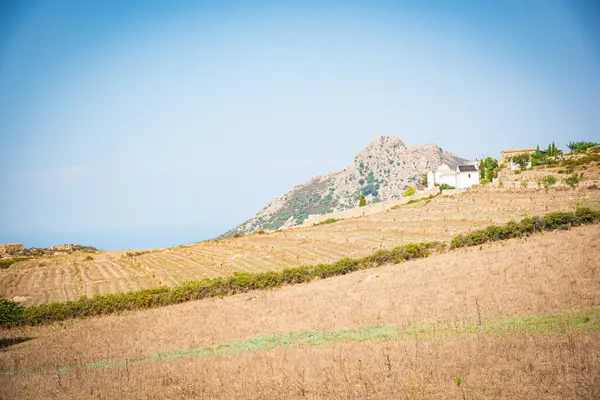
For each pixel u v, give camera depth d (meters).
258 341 26.92
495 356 16.67
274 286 50.62
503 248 42.09
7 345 35.97
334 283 44.19
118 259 102.06
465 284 31.64
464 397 13.68
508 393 13.61
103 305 47.88
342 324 28.09
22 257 109.50
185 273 80.38
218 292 50.28
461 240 50.19
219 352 25.25
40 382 21.30
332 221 123.56
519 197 87.62
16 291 72.69
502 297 27.03
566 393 13.15
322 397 15.32
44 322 45.66
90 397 18.44
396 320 26.67
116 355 28.03
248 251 94.19
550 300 24.61
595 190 79.31
